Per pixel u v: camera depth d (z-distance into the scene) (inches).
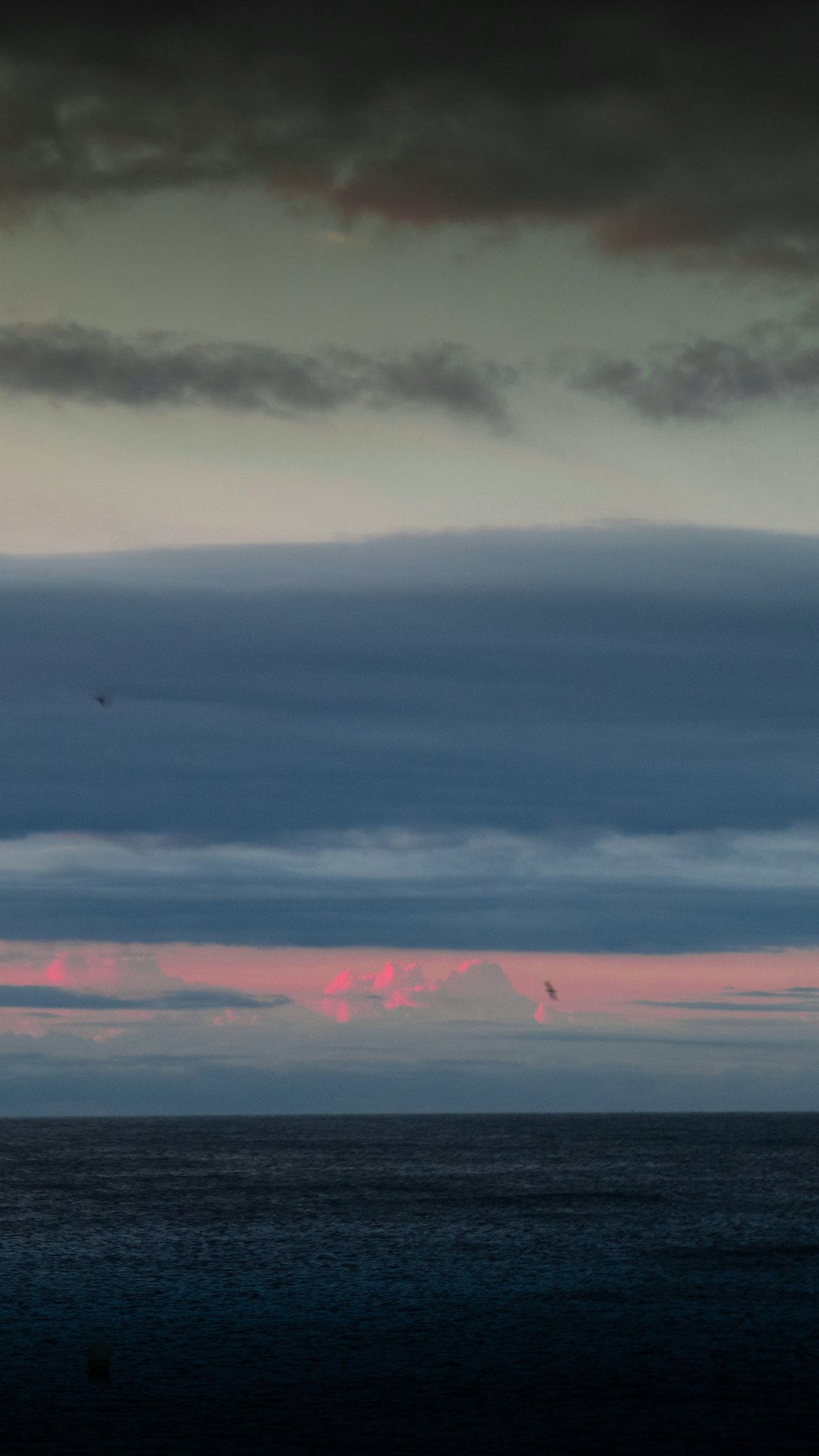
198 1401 3651.6
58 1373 3986.2
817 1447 3228.3
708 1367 4033.0
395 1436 3307.1
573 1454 3161.9
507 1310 5059.1
